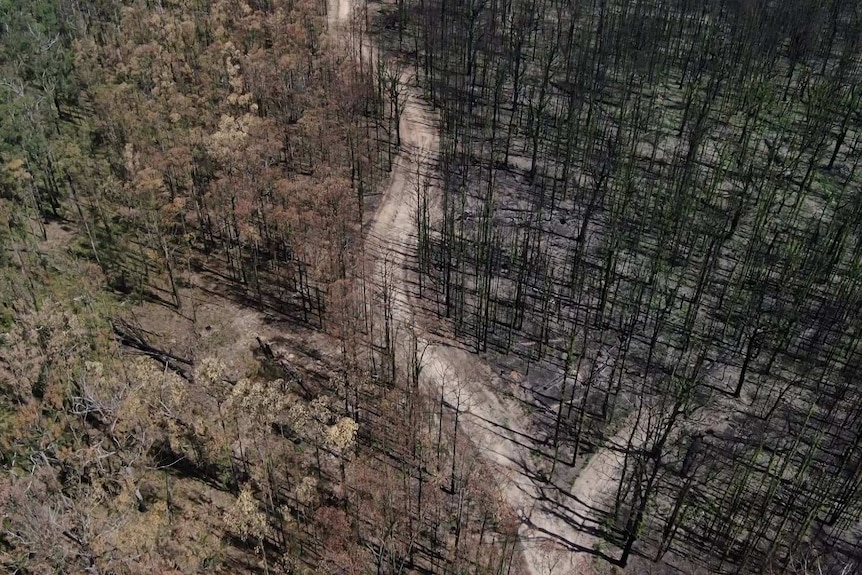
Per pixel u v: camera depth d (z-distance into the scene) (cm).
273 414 7469
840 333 9038
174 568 6506
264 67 11862
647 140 12875
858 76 13838
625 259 10700
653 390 8944
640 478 6969
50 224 10831
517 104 14125
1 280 9094
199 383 8206
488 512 7550
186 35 12688
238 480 7738
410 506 7569
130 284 10088
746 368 8612
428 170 12612
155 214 9606
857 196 11100
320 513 7250
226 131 10300
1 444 7294
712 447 8275
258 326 9669
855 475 7500
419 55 15825
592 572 7200
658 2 16338
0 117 10519
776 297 9700
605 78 14162
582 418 8112
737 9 15412
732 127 13288
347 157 11606
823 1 14962
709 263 9931
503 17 15638
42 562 6044
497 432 8519
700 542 7406
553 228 11362
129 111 10869
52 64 12269
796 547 7000
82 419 7662
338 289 9331
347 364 8762
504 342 9638
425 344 9506
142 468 7356
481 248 10000
